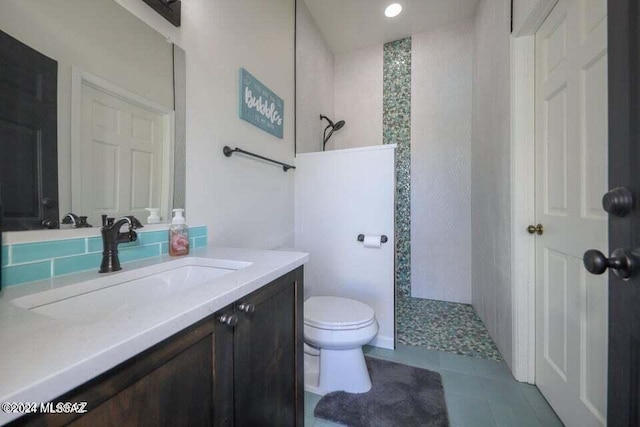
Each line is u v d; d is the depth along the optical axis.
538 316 1.36
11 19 0.62
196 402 0.54
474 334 1.99
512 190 1.44
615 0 0.49
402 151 2.78
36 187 0.67
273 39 1.80
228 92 1.37
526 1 1.29
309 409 1.24
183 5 1.11
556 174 1.19
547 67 1.26
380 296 1.85
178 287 0.91
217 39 1.30
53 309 0.60
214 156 1.28
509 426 1.14
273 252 1.07
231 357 0.63
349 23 2.51
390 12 2.37
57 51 0.71
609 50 0.51
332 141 2.91
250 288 0.68
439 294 2.69
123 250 0.88
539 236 1.34
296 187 2.09
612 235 0.50
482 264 2.15
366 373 1.39
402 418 1.18
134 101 0.92
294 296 0.95
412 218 2.76
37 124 0.67
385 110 2.83
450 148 2.61
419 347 1.80
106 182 0.84
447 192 2.63
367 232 1.89
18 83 0.64
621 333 0.49
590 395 0.97
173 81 1.07
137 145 0.93
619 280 0.49
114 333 0.41
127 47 0.89
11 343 0.38
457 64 2.55
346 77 2.96
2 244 0.61
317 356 1.57
